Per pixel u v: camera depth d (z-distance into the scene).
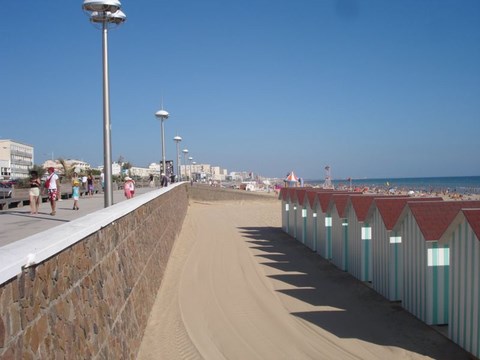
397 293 11.09
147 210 11.69
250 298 11.68
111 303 6.39
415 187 96.31
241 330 9.33
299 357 7.95
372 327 9.34
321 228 17.56
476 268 7.64
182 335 8.91
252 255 17.83
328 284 13.04
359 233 13.29
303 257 17.38
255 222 30.77
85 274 5.39
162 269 13.71
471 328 7.79
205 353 8.11
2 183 24.94
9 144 81.38
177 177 50.84
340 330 9.23
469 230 7.84
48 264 4.24
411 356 7.82
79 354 4.70
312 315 10.24
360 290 12.26
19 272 3.56
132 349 7.33
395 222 11.01
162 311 10.34
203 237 22.95
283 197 25.83
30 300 3.74
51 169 17.56
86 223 5.92
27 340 3.56
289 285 13.02
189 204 46.59
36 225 13.94
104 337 5.73
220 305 11.06
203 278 13.84
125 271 7.70
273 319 10.01
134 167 120.69
